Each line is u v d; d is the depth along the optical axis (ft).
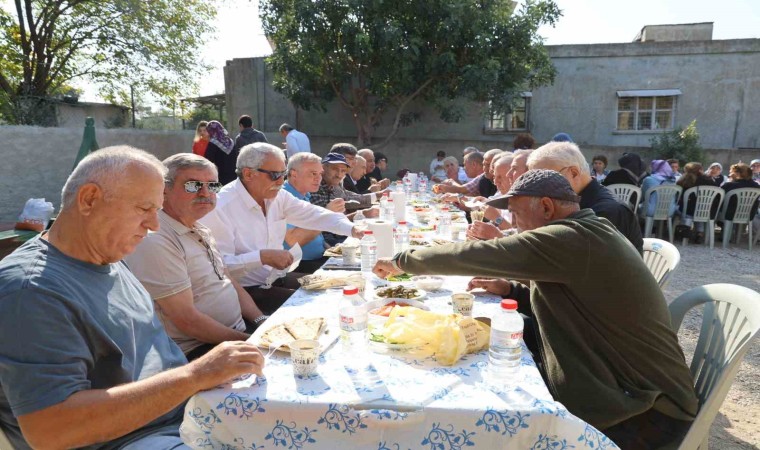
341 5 39.06
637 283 5.51
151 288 7.09
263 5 41.83
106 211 4.77
